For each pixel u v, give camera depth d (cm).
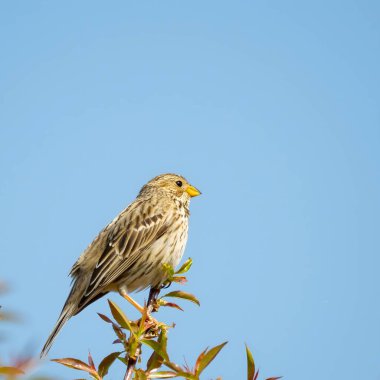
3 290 536
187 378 667
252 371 655
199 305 869
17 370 521
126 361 725
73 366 702
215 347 672
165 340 700
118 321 730
